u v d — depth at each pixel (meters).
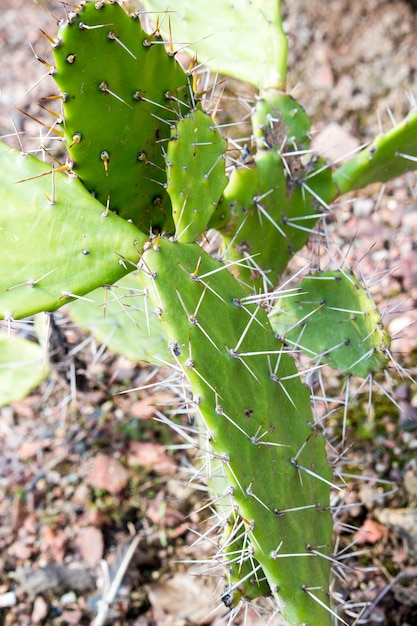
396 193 1.21
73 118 0.67
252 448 0.67
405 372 0.78
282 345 0.71
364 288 0.77
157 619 0.90
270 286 0.83
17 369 0.96
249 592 0.71
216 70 0.85
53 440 1.02
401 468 0.96
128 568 0.92
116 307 0.89
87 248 0.66
